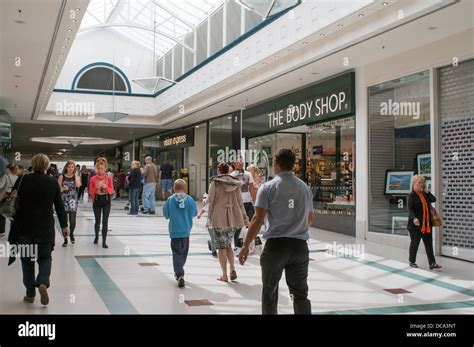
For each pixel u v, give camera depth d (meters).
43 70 13.35
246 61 13.59
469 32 8.41
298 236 3.92
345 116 12.25
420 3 7.55
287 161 4.05
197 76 18.23
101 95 24.41
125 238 10.64
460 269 7.62
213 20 17.78
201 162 23.89
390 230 10.50
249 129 18.16
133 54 25.03
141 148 34.34
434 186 9.11
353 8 8.52
